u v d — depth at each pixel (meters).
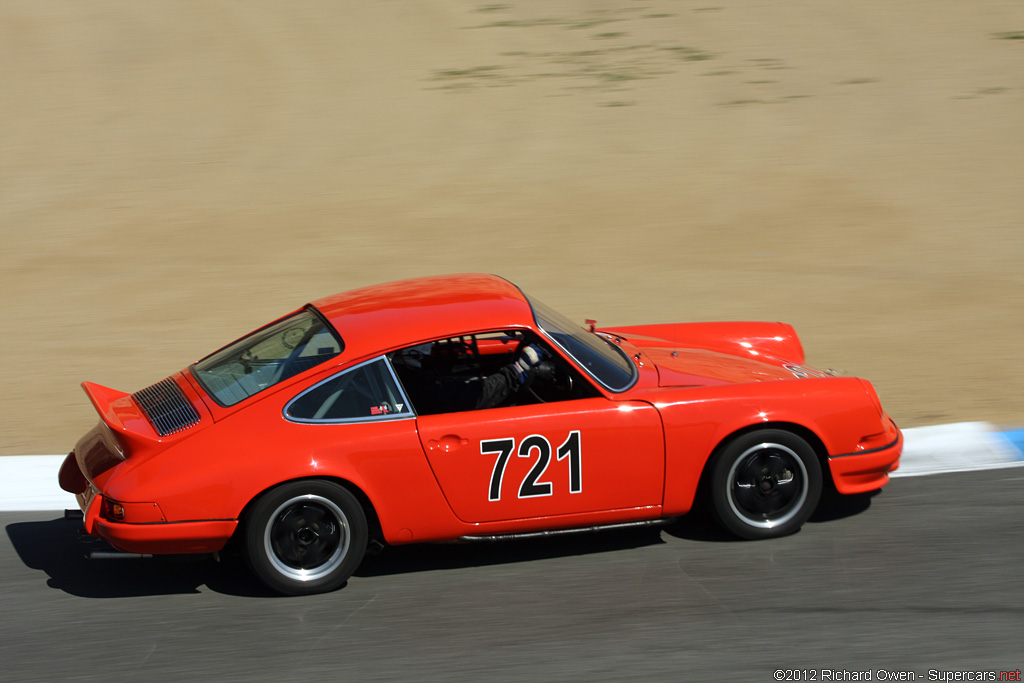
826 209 44.28
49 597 17.31
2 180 51.56
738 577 16.80
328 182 49.94
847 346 29.70
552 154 52.31
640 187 47.69
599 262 39.09
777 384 17.73
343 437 16.25
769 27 70.81
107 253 42.12
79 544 19.39
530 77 63.28
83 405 27.20
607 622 15.62
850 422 17.61
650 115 56.88
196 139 56.38
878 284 35.72
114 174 52.03
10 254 42.44
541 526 17.16
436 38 70.69
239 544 16.62
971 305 33.16
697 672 14.23
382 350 16.78
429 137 55.25
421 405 17.09
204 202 48.06
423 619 15.98
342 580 16.86
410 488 16.48
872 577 16.62
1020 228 41.03
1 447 24.36
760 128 54.47
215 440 16.08
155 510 15.74
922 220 42.56
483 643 15.20
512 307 17.73
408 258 40.19
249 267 39.81
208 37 71.25
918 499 19.55
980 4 73.56
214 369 18.02
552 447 16.73
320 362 16.72
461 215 45.12
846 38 68.25
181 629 16.05
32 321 34.81
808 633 15.09
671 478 17.17
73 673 14.91
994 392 25.48
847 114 55.91
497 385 17.17
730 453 17.36
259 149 54.66
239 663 15.00
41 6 76.62
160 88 63.44
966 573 16.66
